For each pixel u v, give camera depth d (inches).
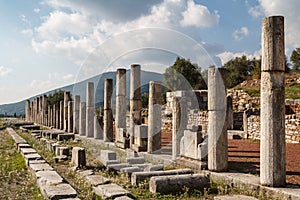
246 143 812.6
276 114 359.6
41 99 1930.4
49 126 1718.8
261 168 366.6
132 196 345.7
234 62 2332.7
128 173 456.4
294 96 1273.4
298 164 502.3
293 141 791.7
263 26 367.6
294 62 2276.1
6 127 1534.2
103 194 346.9
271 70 361.7
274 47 359.6
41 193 359.9
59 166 552.1
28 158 529.3
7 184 419.2
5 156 644.7
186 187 374.6
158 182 366.3
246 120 941.2
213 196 359.9
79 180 426.3
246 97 1311.5
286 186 357.4
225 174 428.8
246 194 362.6
